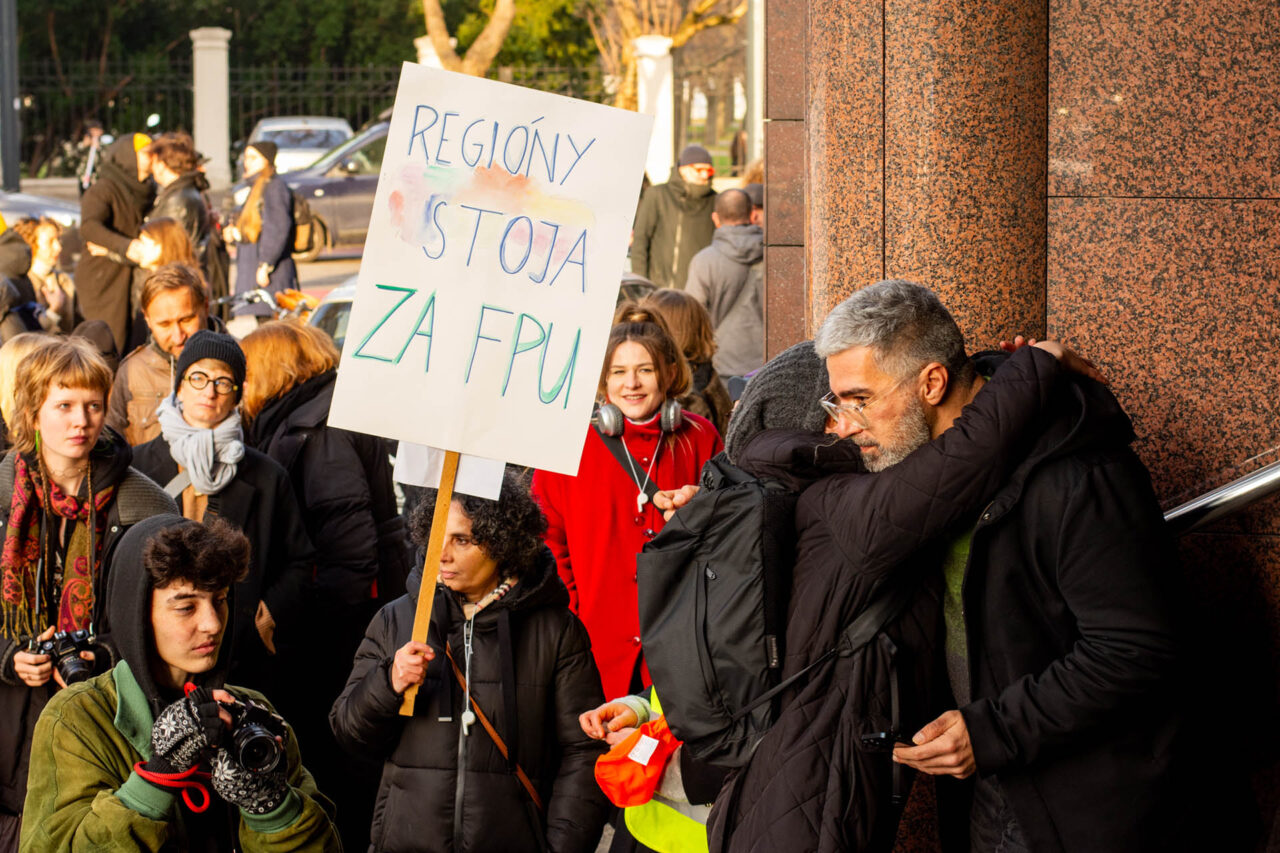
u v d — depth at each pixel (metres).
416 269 3.22
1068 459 2.74
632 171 3.26
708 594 2.94
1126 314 3.85
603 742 3.53
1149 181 3.82
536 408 3.24
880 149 3.91
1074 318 3.87
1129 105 3.80
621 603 4.50
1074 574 2.69
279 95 27.94
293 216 13.08
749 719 2.92
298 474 4.94
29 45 32.88
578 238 3.25
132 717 3.06
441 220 3.22
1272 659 3.72
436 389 3.22
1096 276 3.85
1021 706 2.70
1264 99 3.77
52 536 3.82
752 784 2.88
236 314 11.98
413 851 3.39
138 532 3.14
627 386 4.61
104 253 10.34
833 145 3.97
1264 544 3.71
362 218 20.95
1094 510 2.70
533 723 3.46
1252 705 3.72
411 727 3.41
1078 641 2.71
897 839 3.72
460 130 3.23
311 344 5.05
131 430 5.55
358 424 3.20
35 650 3.57
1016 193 3.84
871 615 2.85
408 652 3.28
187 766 2.93
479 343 3.23
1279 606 3.71
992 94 3.81
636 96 24.28
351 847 4.77
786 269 6.94
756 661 2.90
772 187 6.91
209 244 12.27
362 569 4.91
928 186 3.86
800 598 2.90
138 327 10.42
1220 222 3.80
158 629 3.09
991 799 2.95
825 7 3.98
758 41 17.30
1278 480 3.48
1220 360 3.83
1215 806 2.83
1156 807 2.73
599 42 29.42
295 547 4.58
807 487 2.98
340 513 4.91
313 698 4.85
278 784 2.99
